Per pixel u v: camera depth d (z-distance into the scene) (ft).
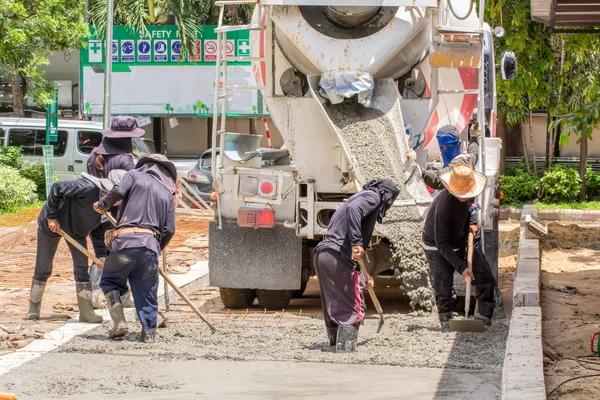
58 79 222.28
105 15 187.73
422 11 67.62
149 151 174.19
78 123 169.07
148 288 58.08
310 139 68.18
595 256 109.09
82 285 63.98
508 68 81.05
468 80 71.51
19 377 48.83
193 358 53.72
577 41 136.56
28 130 171.12
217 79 70.69
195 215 148.66
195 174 164.14
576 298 79.66
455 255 60.59
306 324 64.80
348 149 65.36
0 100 220.84
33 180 167.22
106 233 59.21
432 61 66.69
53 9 170.09
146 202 58.85
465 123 72.59
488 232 69.31
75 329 61.82
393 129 67.26
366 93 67.10
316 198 68.90
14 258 99.50
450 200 60.44
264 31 71.00
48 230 63.93
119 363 52.47
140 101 191.93
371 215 55.93
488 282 62.95
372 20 67.87
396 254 66.08
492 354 54.54
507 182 186.19
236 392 45.88
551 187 183.01
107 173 67.21
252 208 70.18
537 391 42.34
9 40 162.81
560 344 60.23
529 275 78.89
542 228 116.98
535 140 205.26
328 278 55.62
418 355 54.08
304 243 74.69
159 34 190.60
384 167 65.36
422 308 68.44
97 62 191.11
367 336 59.88
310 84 67.92
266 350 55.77
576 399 45.47
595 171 200.54
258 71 72.18
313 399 44.47
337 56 67.62
